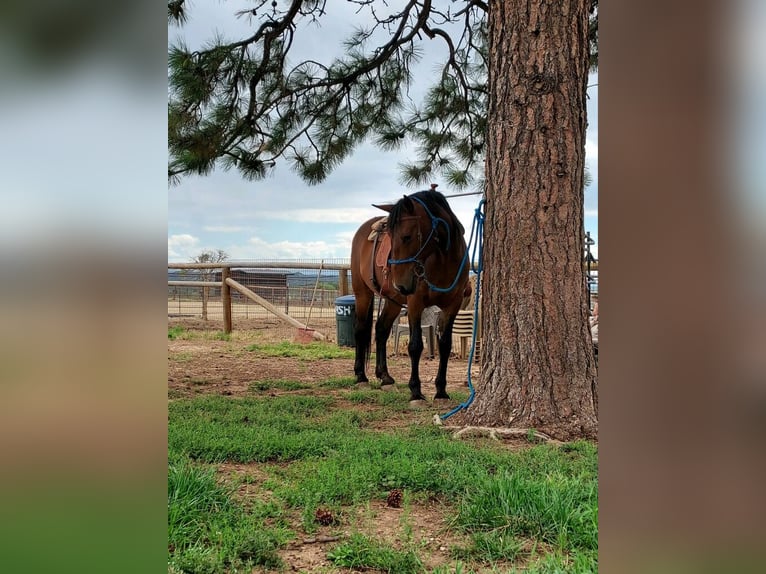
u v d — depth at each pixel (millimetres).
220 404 5070
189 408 4863
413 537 2354
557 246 4070
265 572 2078
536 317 4059
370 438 3779
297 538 2354
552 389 3994
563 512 2379
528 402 4012
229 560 2102
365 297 6836
